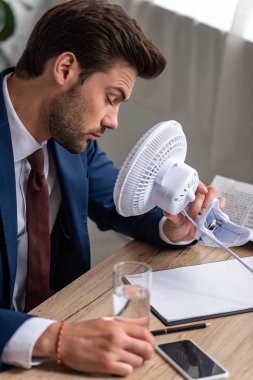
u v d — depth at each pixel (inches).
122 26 45.9
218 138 81.1
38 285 53.4
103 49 45.5
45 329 37.8
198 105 85.7
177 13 84.7
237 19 75.4
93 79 46.9
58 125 49.2
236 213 57.8
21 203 53.3
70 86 47.4
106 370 36.0
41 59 47.9
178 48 86.0
